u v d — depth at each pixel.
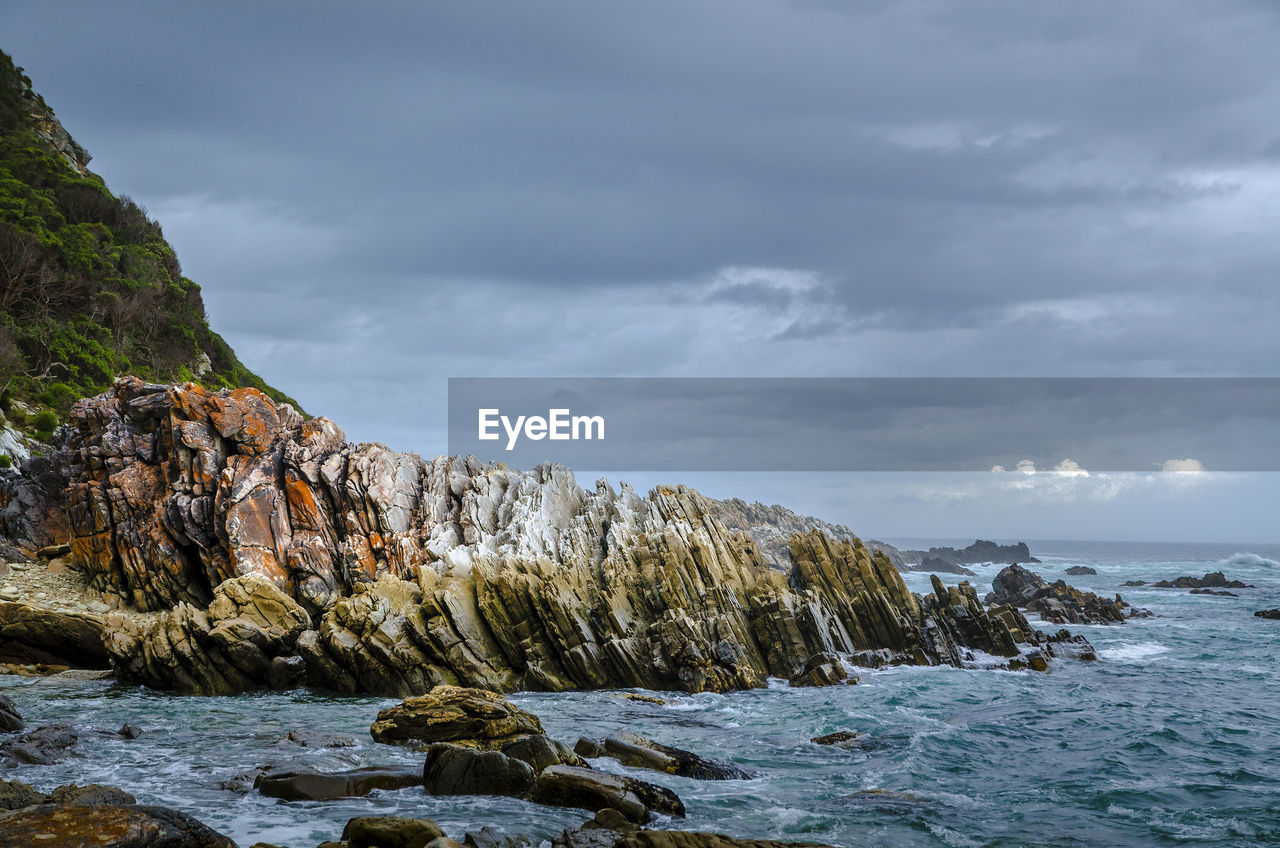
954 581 105.50
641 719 33.97
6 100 135.75
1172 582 96.94
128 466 48.00
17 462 69.75
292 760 26.11
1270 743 31.30
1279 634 59.41
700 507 52.72
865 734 31.69
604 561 45.59
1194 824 22.89
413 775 24.11
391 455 50.56
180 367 105.62
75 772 24.92
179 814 16.19
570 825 20.78
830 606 46.44
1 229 91.62
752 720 34.09
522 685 40.09
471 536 48.00
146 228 126.12
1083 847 21.14
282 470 47.88
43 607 41.59
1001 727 33.03
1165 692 39.84
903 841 21.27
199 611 39.69
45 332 90.69
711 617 42.41
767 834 21.38
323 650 38.94
